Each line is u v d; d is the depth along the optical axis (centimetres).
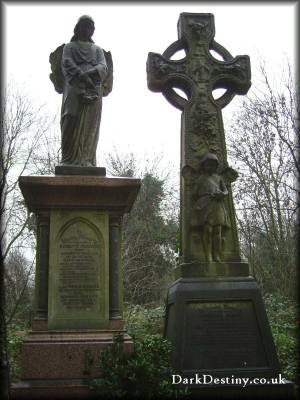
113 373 554
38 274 664
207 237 796
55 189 668
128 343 620
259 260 1533
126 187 680
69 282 655
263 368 693
